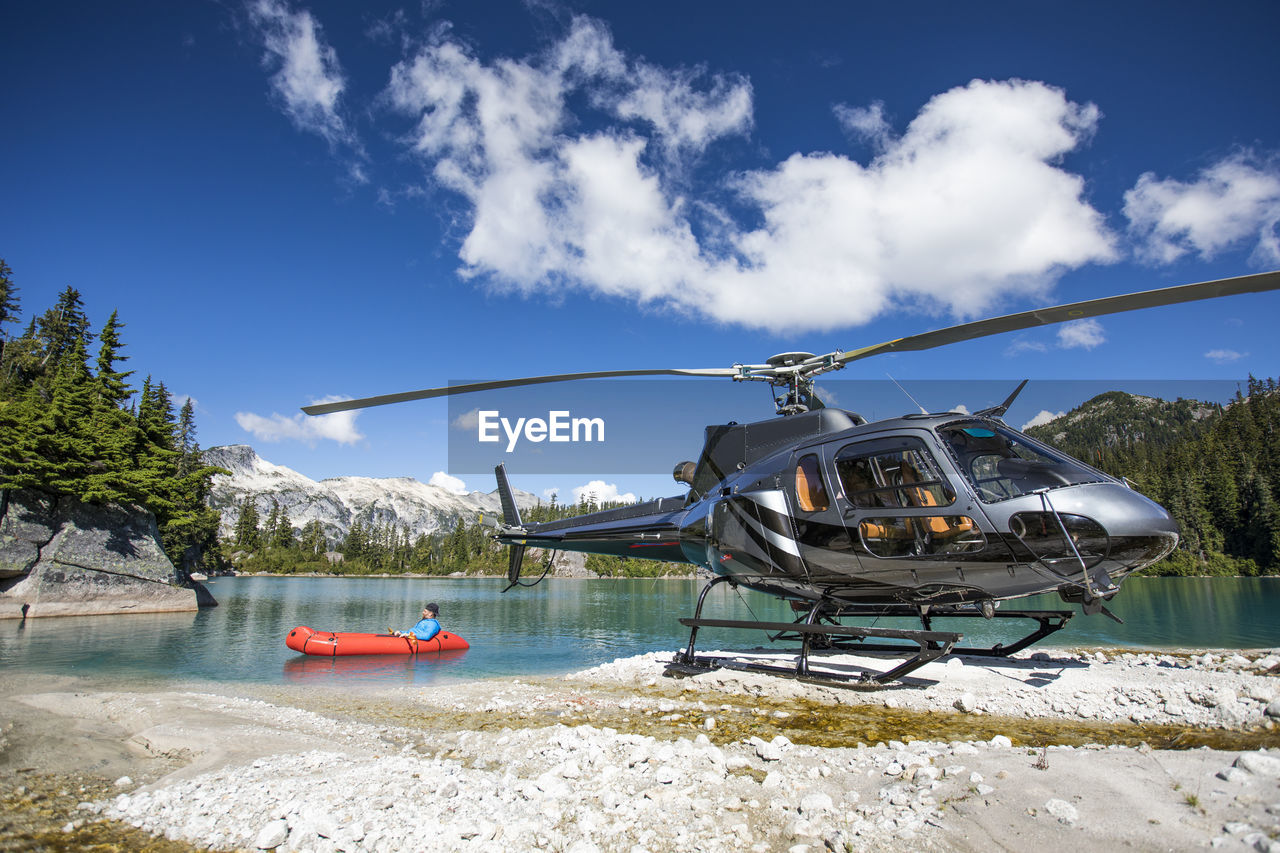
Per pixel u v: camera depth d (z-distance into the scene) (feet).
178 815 15.19
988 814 12.07
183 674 45.70
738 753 18.54
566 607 122.72
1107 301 23.48
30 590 88.99
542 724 25.73
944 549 25.41
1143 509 23.58
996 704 25.25
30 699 33.22
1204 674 28.53
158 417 113.09
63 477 93.09
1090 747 16.20
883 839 11.82
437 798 15.11
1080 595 25.40
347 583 289.12
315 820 13.65
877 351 30.04
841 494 27.73
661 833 12.96
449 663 50.62
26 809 16.31
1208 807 10.91
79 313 209.46
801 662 31.04
